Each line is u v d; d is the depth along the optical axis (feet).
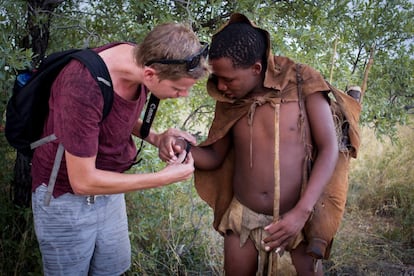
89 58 5.98
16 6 8.86
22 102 6.37
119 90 6.33
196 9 10.59
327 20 10.92
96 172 6.18
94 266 7.95
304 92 7.25
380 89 12.46
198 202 12.38
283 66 7.46
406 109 13.46
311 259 7.75
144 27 9.59
